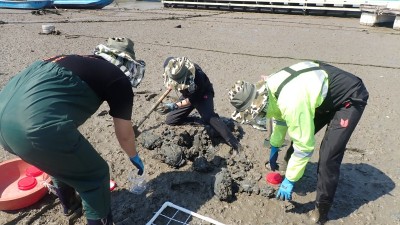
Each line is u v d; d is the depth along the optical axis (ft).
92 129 15.37
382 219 10.66
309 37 33.78
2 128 7.30
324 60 25.95
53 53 26.55
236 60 25.58
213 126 13.75
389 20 40.52
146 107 17.49
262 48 29.22
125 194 11.45
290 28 38.14
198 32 35.45
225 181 11.18
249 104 9.29
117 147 14.07
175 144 13.24
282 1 48.14
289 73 9.33
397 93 19.88
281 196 10.11
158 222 10.27
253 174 12.46
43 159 7.49
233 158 13.15
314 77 9.12
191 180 12.07
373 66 24.66
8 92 7.50
